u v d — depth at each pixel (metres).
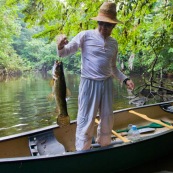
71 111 7.91
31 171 2.82
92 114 3.06
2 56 25.45
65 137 4.05
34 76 26.16
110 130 3.24
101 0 4.82
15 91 13.25
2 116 7.60
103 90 3.04
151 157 3.75
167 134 3.81
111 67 3.18
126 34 5.45
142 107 5.02
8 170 2.72
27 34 34.66
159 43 7.42
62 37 2.68
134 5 5.20
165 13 6.45
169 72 15.19
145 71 18.19
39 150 3.54
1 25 18.62
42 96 11.16
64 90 2.76
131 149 3.43
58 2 4.63
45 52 33.31
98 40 2.96
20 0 4.65
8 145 3.44
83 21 4.82
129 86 3.26
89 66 2.99
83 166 3.09
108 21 2.85
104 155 3.20
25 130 6.23
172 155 4.07
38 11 4.61
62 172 2.98
